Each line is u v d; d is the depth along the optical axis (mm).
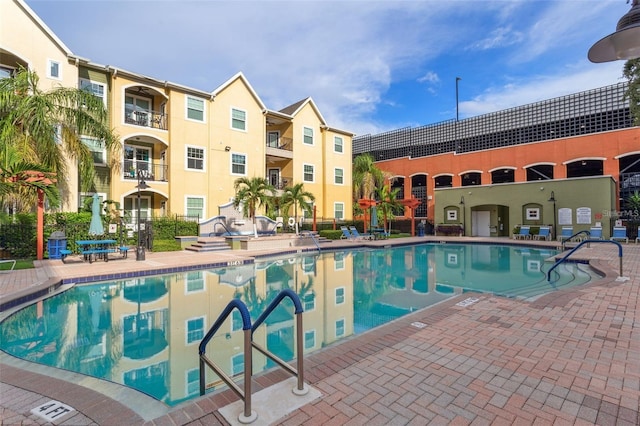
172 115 18328
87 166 13758
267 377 3279
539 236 19766
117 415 2670
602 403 2756
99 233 11797
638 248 14852
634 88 13359
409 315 5195
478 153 25547
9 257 11555
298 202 19531
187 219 18484
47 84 14195
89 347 4957
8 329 5652
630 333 4324
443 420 2553
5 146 10883
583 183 19109
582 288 6863
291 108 26250
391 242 18672
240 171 21062
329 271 11227
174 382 3867
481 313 5258
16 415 2668
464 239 20688
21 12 13523
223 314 2910
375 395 2908
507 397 2859
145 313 6594
